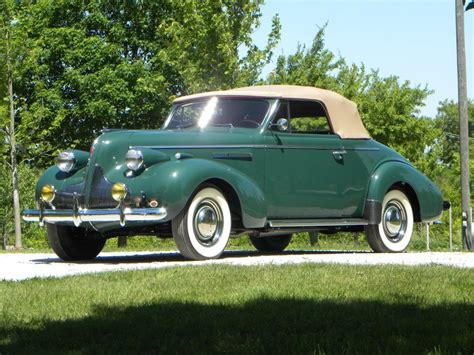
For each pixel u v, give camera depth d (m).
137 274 7.01
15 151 26.09
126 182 9.03
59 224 9.76
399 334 4.37
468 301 5.52
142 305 5.40
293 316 4.91
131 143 9.32
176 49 24.33
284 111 10.30
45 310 5.29
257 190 9.66
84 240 10.30
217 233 9.45
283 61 26.97
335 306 5.25
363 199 10.86
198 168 9.17
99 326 4.68
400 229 11.28
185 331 4.53
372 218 10.83
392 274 6.87
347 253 11.41
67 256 10.24
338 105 10.84
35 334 4.53
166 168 9.09
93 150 9.28
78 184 9.37
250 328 4.58
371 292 5.88
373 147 11.10
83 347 4.24
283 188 10.06
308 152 10.33
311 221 10.30
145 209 8.85
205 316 4.94
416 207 11.51
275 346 4.09
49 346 4.27
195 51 23.97
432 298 5.64
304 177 10.27
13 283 6.60
